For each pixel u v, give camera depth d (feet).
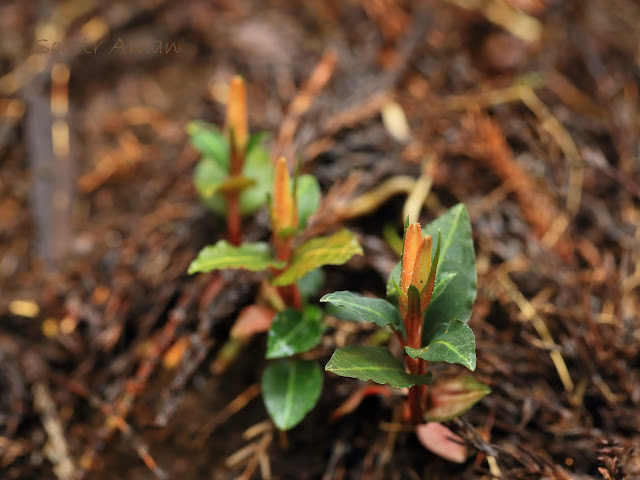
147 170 1.32
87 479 1.09
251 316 1.09
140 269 1.21
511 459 1.01
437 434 1.02
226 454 1.10
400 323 0.92
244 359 1.16
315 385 1.04
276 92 1.37
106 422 1.10
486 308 1.14
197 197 1.27
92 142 1.35
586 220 1.25
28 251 1.26
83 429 1.12
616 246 1.22
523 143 1.31
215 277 1.16
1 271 1.23
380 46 1.42
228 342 1.16
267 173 1.19
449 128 1.31
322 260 0.99
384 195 1.22
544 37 1.43
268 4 1.49
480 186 1.26
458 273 0.95
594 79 1.39
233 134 1.10
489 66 1.41
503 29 1.44
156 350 1.12
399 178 1.23
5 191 1.30
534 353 1.10
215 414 1.13
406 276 0.89
